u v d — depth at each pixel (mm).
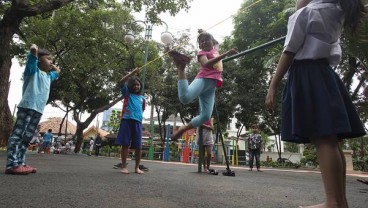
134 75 4863
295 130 1652
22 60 19406
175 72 22922
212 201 2375
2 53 8922
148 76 19875
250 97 19609
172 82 22453
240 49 18266
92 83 20844
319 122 1604
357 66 12883
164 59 20266
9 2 12617
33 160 6555
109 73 19469
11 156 3486
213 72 3721
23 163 3689
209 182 3812
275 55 11828
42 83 3777
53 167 4879
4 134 13047
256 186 3648
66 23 16453
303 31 1771
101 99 23094
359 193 3494
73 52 17859
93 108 23844
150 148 16297
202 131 5566
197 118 3748
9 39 9086
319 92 1655
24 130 3602
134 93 4750
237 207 2186
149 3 12609
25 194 2230
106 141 28562
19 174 3467
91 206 1949
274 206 2295
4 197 2076
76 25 16438
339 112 1604
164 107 23000
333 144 1629
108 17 16984
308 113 1646
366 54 8914
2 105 9094
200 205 2180
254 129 9508
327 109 1609
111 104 20906
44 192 2357
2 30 8977
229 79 20156
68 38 17016
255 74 19703
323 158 1624
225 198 2562
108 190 2621
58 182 2957
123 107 4668
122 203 2090
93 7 14711
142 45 18750
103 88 20984
